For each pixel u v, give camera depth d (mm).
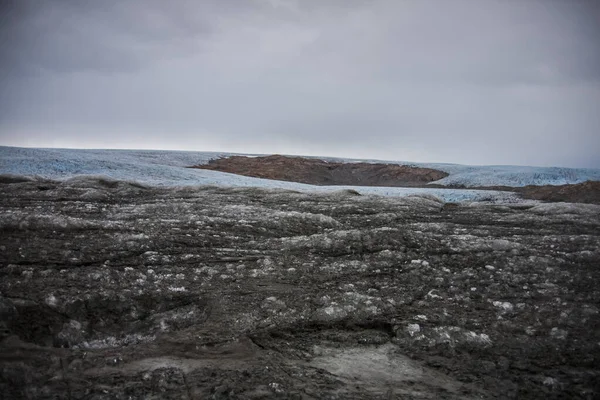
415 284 5996
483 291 5695
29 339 4012
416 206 17125
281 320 4574
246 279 6125
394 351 3908
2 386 3045
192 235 8992
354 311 4816
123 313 4793
